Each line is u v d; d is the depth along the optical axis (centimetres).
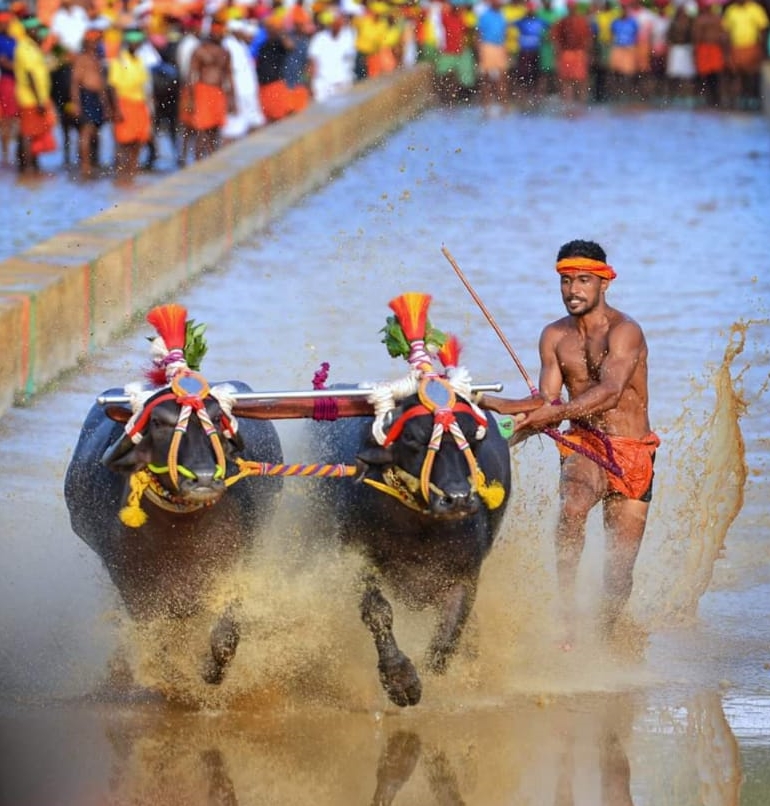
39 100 7806
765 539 3022
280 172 7112
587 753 2142
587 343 2588
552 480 3206
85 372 4238
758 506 3169
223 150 7019
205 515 2245
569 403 2481
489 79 11969
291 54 9156
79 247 4616
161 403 2166
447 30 12131
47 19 8800
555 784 2048
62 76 8038
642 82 12188
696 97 12200
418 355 2250
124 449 2191
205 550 2269
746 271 5619
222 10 8588
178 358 2238
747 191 7606
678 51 11988
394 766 2102
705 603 2764
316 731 2214
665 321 4775
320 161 8050
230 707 2302
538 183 7862
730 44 11762
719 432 3216
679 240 6259
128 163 8069
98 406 2561
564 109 11644
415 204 7212
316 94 10275
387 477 2238
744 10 11681
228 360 4184
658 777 2069
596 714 2280
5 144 8181
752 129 10369
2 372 3766
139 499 2203
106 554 2364
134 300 4859
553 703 2320
